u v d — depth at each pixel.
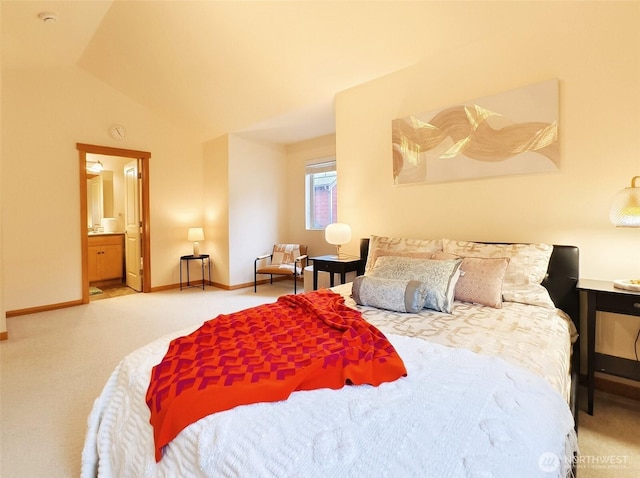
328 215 5.17
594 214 2.10
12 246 3.78
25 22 3.02
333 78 3.25
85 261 4.28
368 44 2.73
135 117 4.70
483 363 1.16
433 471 0.70
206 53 3.34
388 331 1.61
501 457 0.74
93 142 4.34
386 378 1.06
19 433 1.71
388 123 3.11
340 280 3.37
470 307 1.98
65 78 4.11
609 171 2.04
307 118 4.30
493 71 2.46
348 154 3.43
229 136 4.94
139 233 4.98
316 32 2.72
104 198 6.06
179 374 1.09
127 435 1.11
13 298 3.79
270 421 0.87
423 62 2.84
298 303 1.95
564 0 2.12
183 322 3.51
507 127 2.38
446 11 2.32
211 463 0.80
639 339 2.03
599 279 2.10
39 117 3.94
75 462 1.52
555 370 1.22
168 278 5.14
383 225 3.19
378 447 0.76
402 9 2.37
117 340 2.98
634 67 1.95
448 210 2.75
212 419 0.90
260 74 3.45
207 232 5.45
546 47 2.23
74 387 2.17
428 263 2.11
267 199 5.46
